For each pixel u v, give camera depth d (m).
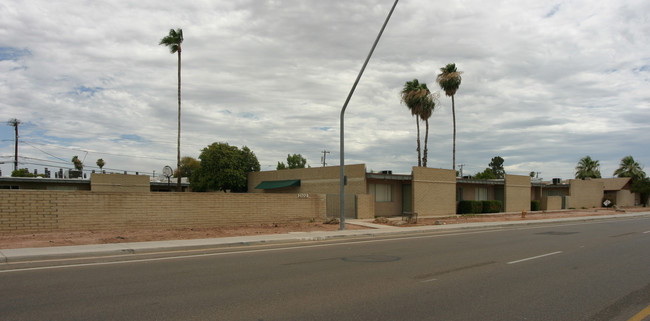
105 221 18.28
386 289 8.20
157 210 19.67
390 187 35.72
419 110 42.00
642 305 7.21
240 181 45.97
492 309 6.87
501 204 43.38
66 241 14.64
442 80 45.19
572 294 7.95
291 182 38.16
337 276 9.47
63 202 17.33
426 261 11.75
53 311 6.49
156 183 46.62
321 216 26.23
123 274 9.51
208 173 46.22
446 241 17.38
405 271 10.16
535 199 52.47
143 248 13.24
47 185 36.78
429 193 34.59
